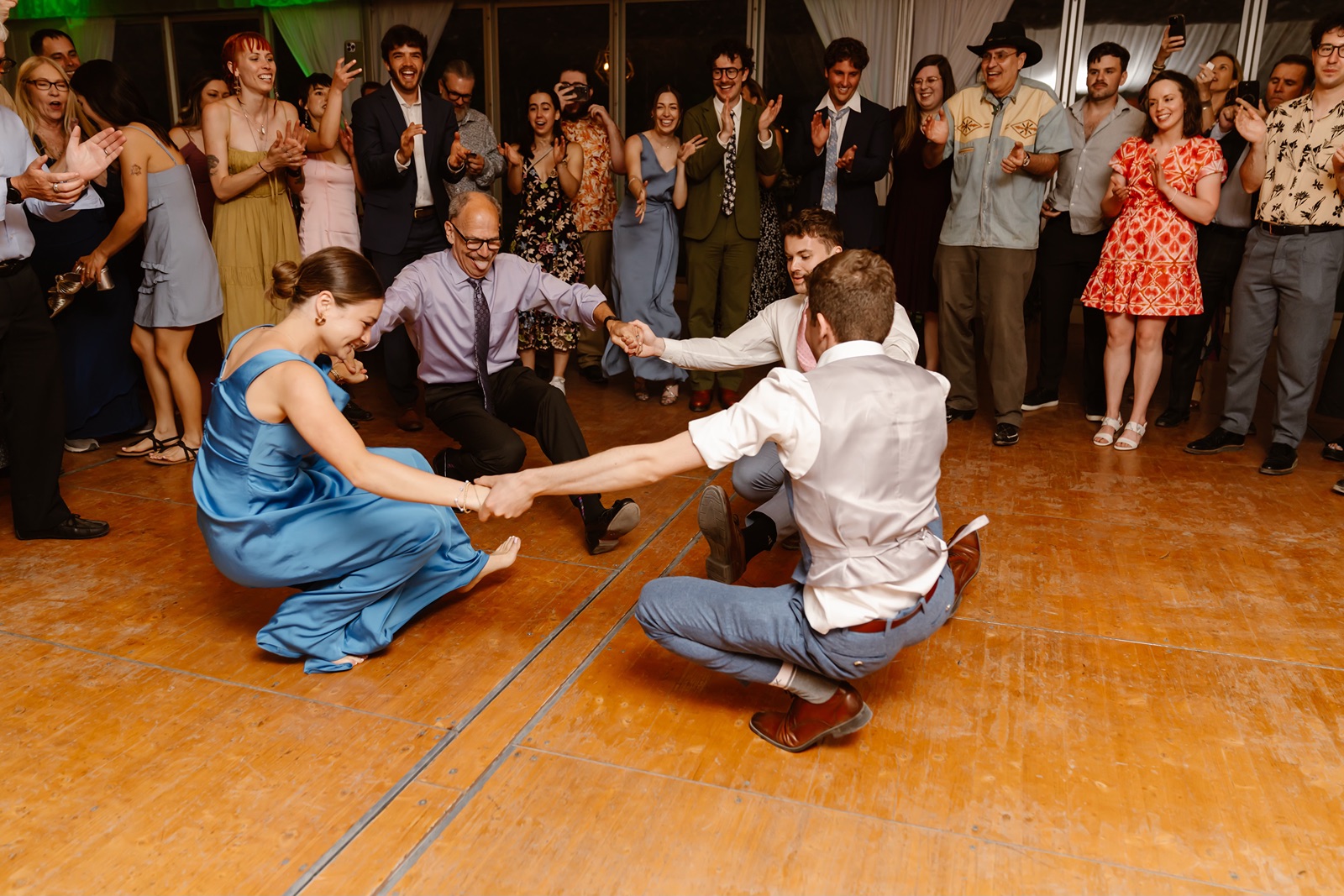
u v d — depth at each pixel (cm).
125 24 936
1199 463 438
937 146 477
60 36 503
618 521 321
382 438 461
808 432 187
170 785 205
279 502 245
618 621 283
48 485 331
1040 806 203
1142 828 196
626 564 324
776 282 557
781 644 204
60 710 233
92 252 383
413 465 279
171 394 427
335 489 258
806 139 517
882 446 188
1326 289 401
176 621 279
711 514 269
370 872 181
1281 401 420
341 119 493
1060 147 446
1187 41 716
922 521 197
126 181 374
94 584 302
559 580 311
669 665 258
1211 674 255
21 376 319
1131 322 451
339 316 241
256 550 238
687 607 212
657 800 203
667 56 827
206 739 222
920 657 264
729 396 534
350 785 206
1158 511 377
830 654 201
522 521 365
